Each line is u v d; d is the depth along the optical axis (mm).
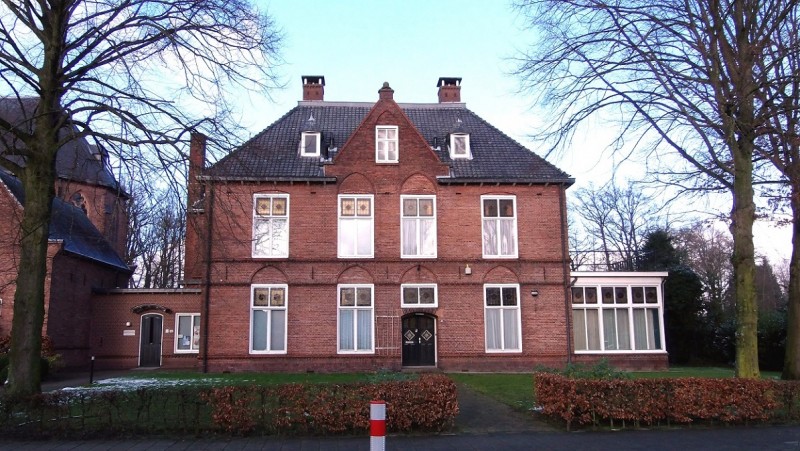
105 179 17031
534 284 23859
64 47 13062
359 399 10812
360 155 24109
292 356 22688
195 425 10672
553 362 23391
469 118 28172
